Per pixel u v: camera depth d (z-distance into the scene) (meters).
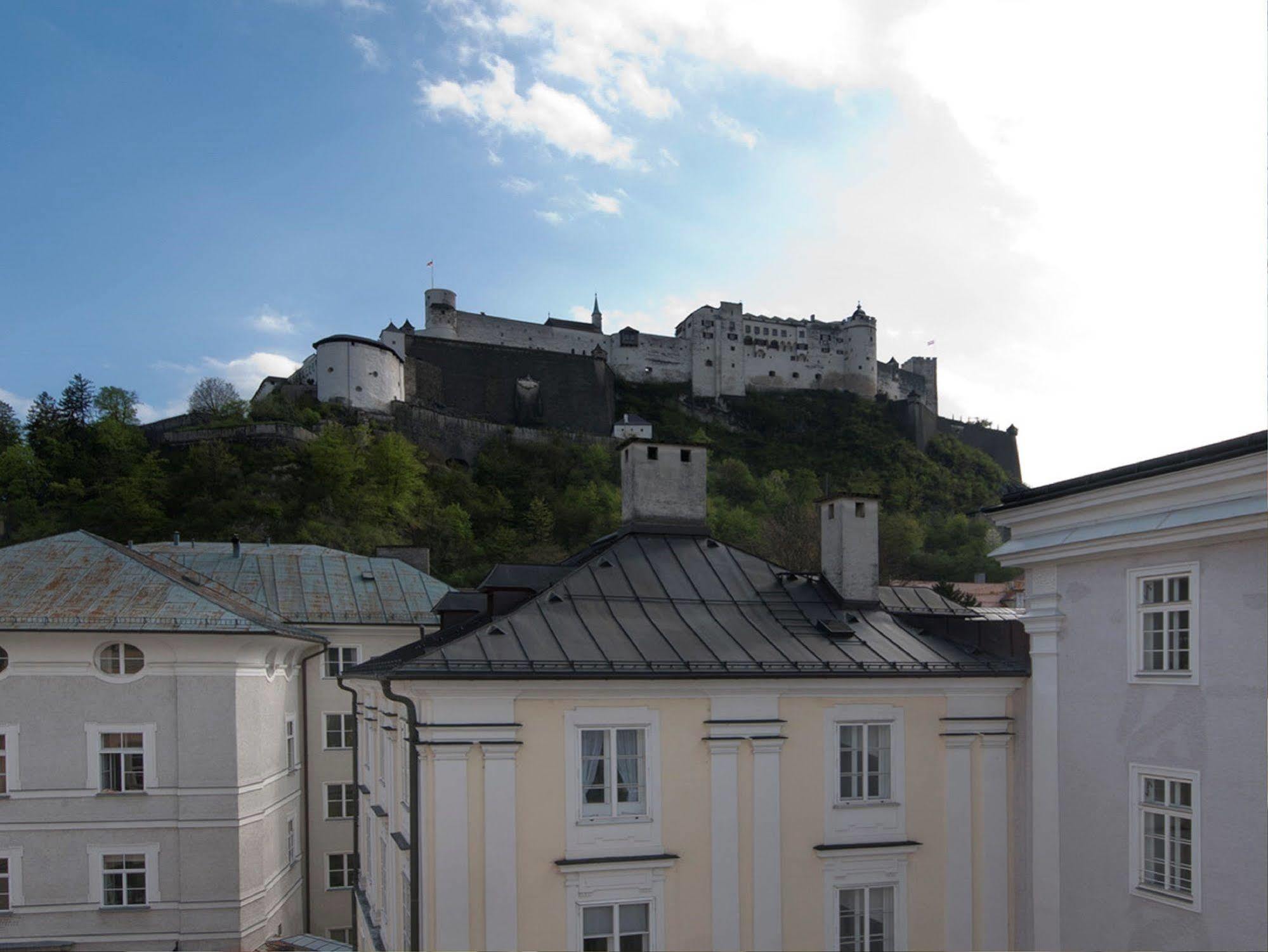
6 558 30.92
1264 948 13.25
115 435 113.06
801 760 17.38
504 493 125.62
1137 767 15.51
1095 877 16.30
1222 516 13.75
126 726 29.52
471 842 15.27
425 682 15.24
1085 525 16.67
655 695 16.55
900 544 93.38
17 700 28.98
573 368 150.38
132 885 29.39
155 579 30.69
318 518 101.31
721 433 164.00
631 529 20.92
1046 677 17.56
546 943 15.48
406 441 118.19
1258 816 13.42
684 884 16.34
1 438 115.44
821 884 17.22
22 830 28.72
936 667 18.11
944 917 17.91
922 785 18.14
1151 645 15.56
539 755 15.81
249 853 30.64
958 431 186.50
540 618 17.16
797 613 19.69
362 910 25.91
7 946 28.30
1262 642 13.46
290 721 35.97
